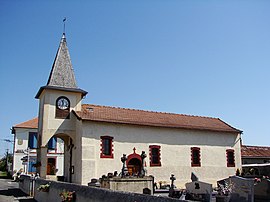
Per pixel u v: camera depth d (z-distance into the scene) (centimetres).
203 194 1480
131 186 1864
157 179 2644
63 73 2694
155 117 2956
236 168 3150
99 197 859
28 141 4062
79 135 2464
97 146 2450
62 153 4094
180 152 2836
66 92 2611
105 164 2445
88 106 2792
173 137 2839
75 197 1044
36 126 4150
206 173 2936
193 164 2883
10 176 4347
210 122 3312
